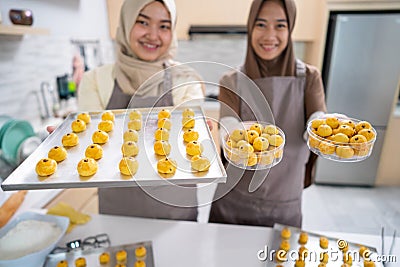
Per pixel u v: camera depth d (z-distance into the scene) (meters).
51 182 0.45
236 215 1.03
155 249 0.76
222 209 1.05
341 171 2.33
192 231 0.83
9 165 1.08
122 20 0.93
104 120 0.63
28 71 1.43
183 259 0.73
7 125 1.08
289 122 0.93
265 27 0.87
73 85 1.79
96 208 1.53
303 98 0.95
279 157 0.47
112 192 1.01
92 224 0.86
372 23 1.95
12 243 0.69
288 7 0.84
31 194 1.04
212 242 0.78
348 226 1.65
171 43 0.96
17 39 1.34
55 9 1.62
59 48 1.67
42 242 0.71
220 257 0.73
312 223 1.68
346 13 2.03
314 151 0.50
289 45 0.91
